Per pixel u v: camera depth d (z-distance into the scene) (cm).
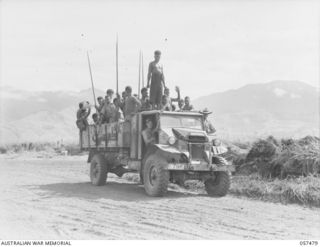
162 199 1185
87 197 1232
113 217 951
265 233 796
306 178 1213
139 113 1341
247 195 1230
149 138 1288
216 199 1184
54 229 841
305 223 878
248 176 1381
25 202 1151
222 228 838
